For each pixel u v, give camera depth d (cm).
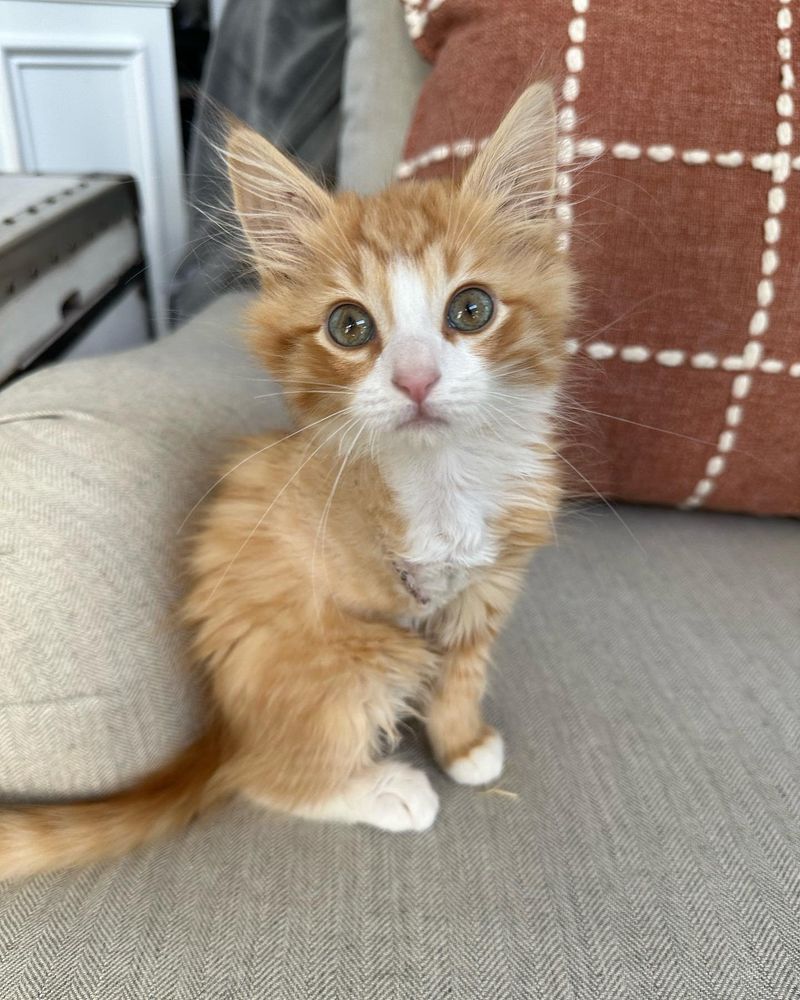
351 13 34
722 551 29
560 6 25
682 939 16
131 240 41
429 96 28
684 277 25
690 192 24
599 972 15
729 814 19
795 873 17
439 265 19
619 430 27
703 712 22
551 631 25
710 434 27
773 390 26
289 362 20
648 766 20
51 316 32
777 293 25
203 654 19
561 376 21
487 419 19
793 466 28
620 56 24
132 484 19
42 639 16
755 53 24
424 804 19
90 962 15
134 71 45
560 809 19
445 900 16
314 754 19
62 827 17
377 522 19
